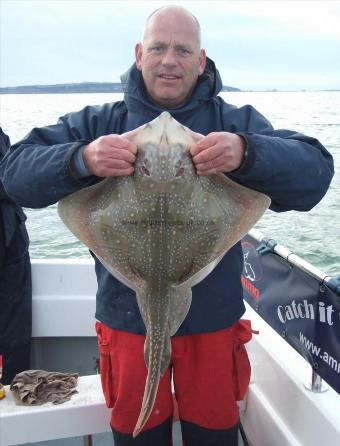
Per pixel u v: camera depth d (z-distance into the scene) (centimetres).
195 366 262
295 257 268
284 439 268
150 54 247
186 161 201
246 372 273
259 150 211
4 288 387
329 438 238
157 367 198
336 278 235
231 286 258
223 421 263
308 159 228
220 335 257
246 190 219
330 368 240
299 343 270
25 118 3391
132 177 205
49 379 306
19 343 396
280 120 3044
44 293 420
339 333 231
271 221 1056
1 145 389
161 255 209
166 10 250
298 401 264
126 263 216
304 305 262
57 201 229
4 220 373
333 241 916
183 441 281
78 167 212
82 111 272
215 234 213
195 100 257
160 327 206
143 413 191
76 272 419
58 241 1018
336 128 2438
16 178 231
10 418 276
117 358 260
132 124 258
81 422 285
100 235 217
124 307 253
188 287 214
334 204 1157
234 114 263
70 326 421
